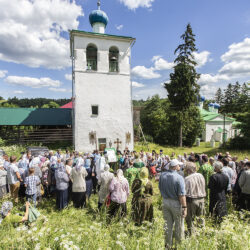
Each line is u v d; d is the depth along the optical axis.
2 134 17.39
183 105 26.22
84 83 15.48
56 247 2.86
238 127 24.09
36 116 18.78
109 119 16.06
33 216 4.13
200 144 30.98
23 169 6.93
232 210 5.10
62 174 5.80
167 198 3.69
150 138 27.83
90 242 3.02
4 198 5.78
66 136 18.72
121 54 16.41
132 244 3.06
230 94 71.25
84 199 5.90
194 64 26.39
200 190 4.22
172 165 3.72
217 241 3.10
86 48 15.70
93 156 8.66
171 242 3.48
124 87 16.48
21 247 2.77
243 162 7.29
